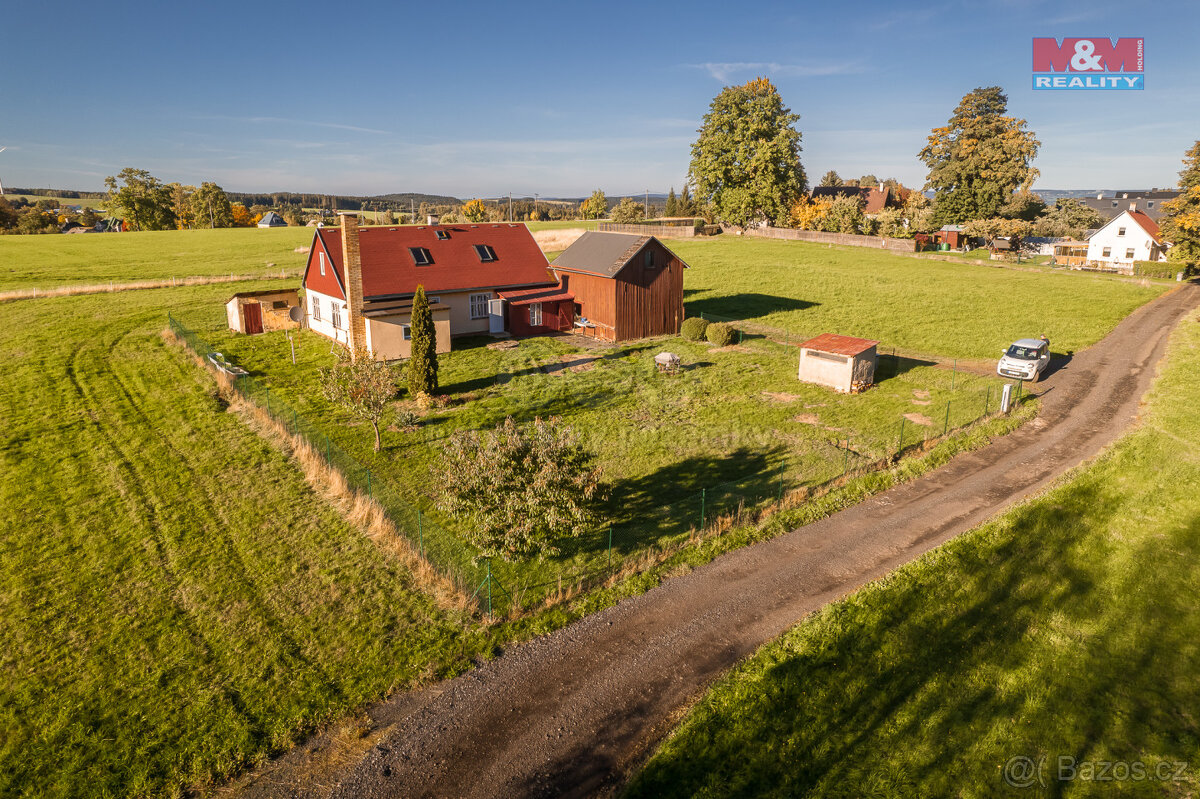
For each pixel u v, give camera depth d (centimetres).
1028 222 8594
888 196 12138
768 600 1599
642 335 4206
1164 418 2734
